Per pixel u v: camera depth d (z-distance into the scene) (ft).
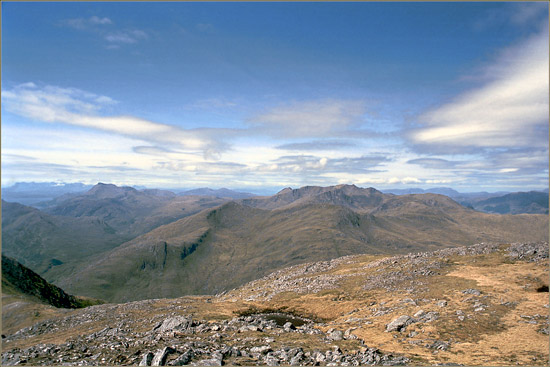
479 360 134.00
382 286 318.04
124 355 107.24
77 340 142.72
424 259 376.07
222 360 103.76
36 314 357.20
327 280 385.70
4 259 620.49
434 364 120.47
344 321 245.24
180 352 108.37
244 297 409.69
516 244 361.51
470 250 373.81
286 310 309.22
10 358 109.40
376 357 119.14
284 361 109.19
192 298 430.20
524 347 148.05
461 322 191.31
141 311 285.43
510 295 225.35
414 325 198.18
